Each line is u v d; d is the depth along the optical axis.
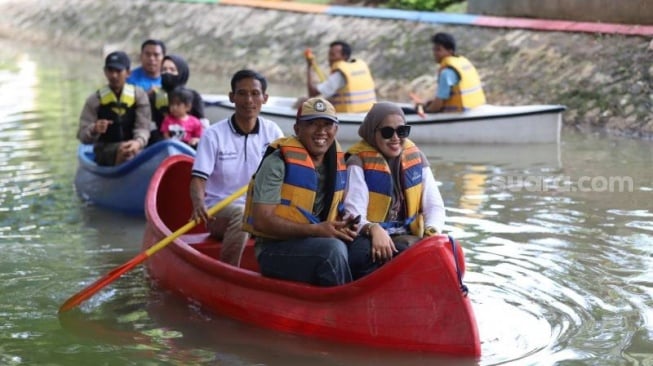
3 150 10.74
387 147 5.59
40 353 5.47
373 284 5.26
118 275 6.08
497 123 11.05
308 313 5.52
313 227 5.46
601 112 11.94
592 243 7.25
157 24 19.72
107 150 8.50
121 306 6.21
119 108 8.57
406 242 5.56
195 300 6.17
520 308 5.98
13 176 9.62
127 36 20.06
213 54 17.86
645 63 12.11
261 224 5.52
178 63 9.16
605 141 11.10
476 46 14.17
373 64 15.04
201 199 6.38
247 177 6.64
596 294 6.21
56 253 7.30
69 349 5.52
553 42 13.31
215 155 6.55
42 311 6.12
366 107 11.57
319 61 15.86
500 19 14.47
